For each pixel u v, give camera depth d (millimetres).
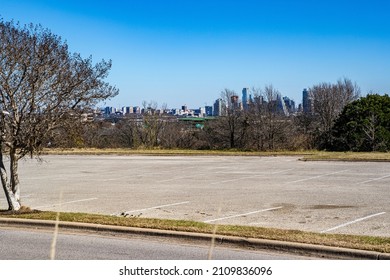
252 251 9359
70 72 12641
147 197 16422
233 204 14727
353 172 24094
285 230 10352
